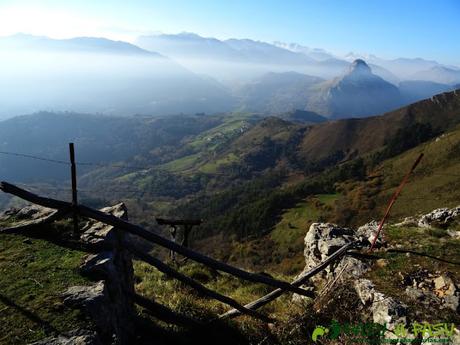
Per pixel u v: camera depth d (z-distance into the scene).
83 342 5.92
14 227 9.86
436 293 9.77
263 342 9.65
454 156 124.25
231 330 10.05
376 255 12.09
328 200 130.25
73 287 7.42
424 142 173.88
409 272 10.81
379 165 161.50
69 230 9.94
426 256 11.61
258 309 11.92
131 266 10.45
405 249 12.27
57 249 8.97
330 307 10.39
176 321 9.80
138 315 9.48
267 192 181.75
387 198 108.00
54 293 7.20
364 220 100.19
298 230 111.31
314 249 14.46
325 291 11.12
